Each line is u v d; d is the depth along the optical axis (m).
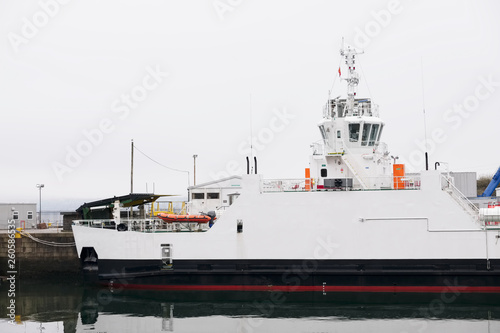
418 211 26.92
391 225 27.14
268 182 28.86
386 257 27.14
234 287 28.61
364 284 27.39
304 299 28.00
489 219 26.03
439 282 26.72
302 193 28.03
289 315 25.70
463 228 26.52
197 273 28.92
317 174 30.23
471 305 26.42
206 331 23.72
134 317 26.27
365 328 23.48
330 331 23.25
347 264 27.48
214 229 28.88
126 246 29.98
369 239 27.31
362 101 31.41
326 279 27.78
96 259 30.70
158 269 29.47
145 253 29.70
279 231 28.19
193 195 44.25
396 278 27.09
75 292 33.12
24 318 26.62
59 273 37.66
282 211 28.20
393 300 27.12
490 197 36.06
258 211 28.44
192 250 29.08
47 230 45.56
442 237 26.67
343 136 30.47
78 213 37.97
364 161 29.84
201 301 28.80
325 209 27.77
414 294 26.97
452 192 27.48
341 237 27.58
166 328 24.28
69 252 37.78
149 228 31.44
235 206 28.70
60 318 26.53
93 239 30.39
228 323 24.78
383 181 28.61
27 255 38.09
